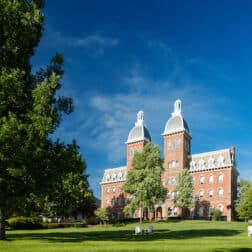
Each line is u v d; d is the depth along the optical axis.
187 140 103.81
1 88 22.50
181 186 86.00
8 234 40.62
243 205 80.75
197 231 45.31
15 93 22.91
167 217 90.06
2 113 23.23
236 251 22.17
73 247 23.19
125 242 28.09
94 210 87.06
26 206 34.94
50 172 25.16
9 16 23.48
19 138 21.64
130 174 73.25
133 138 109.50
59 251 20.88
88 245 24.92
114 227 61.50
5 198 23.52
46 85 24.34
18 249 21.80
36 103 23.97
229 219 90.88
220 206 93.38
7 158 21.86
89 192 83.75
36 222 60.66
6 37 24.06
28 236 36.41
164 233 42.41
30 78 26.55
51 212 59.03
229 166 94.50
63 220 92.12
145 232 41.69
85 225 67.50
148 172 72.19
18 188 23.56
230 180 93.88
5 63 24.03
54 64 27.64
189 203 84.94
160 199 74.56
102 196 123.19
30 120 23.48
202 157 100.31
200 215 95.75
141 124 111.06
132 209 70.94
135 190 72.00
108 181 122.56
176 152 100.88
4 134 21.12
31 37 24.39
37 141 22.84
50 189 26.84
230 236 38.00
